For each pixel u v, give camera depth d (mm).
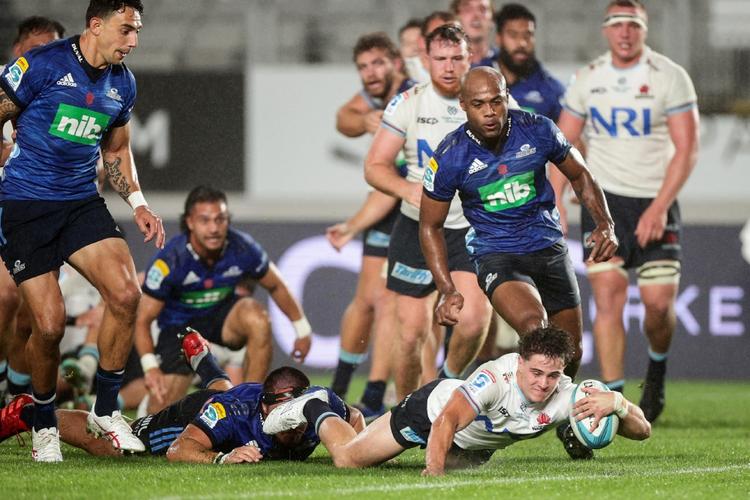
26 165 23688
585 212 33125
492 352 33156
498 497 19281
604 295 33281
